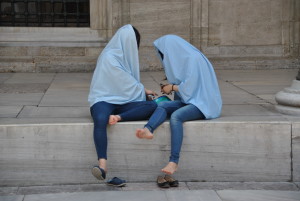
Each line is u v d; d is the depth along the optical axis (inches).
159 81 311.9
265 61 370.6
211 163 177.2
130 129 172.9
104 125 166.4
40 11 369.7
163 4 364.2
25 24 370.0
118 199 158.4
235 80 314.3
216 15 369.4
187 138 175.0
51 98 243.9
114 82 173.2
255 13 371.2
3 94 256.5
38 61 361.7
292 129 176.6
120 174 175.8
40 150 172.7
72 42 362.6
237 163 177.6
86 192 165.6
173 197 160.6
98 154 165.2
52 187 172.7
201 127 174.6
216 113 182.5
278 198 160.6
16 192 167.6
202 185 174.6
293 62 371.9
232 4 369.4
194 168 177.2
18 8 368.2
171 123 169.9
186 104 178.1
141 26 364.5
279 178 178.9
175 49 178.7
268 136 176.7
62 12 371.2
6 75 342.0
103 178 162.9
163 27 366.3
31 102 230.4
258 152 177.3
